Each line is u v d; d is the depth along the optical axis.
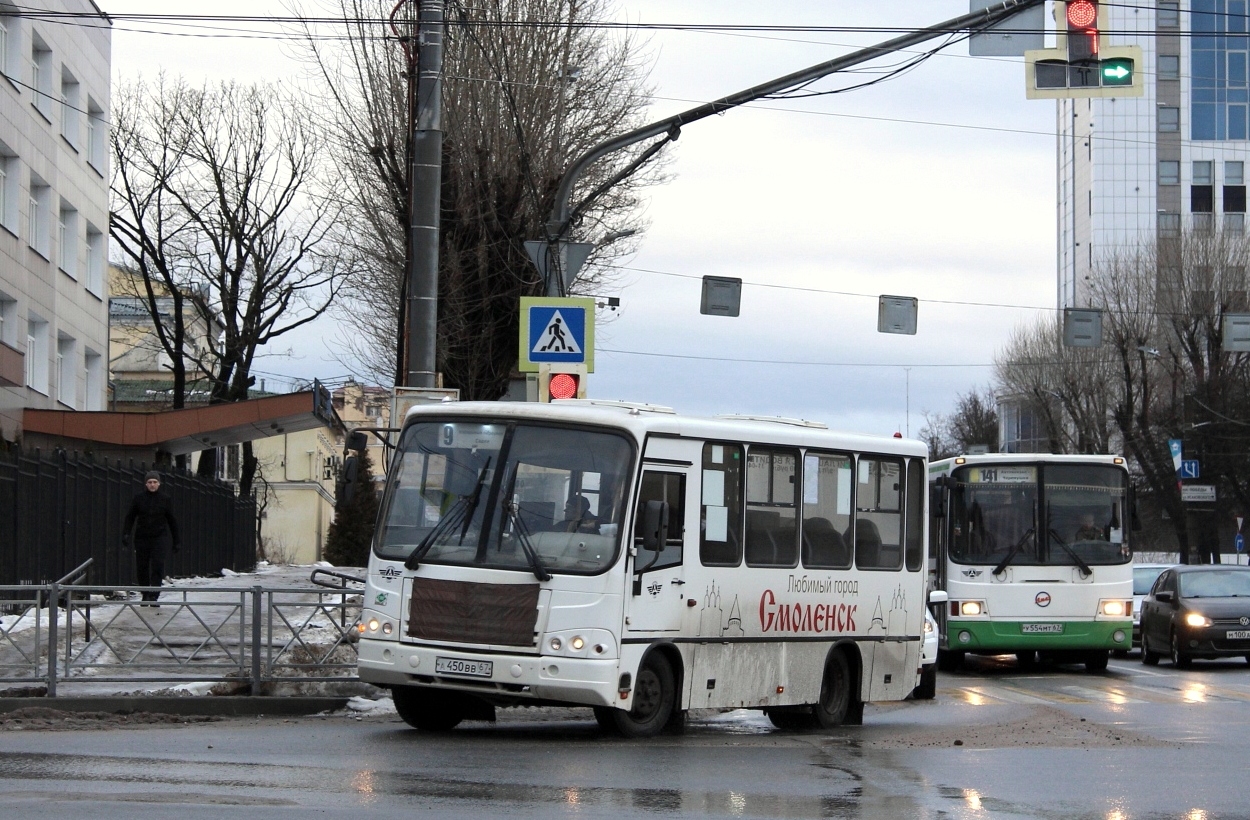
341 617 17.97
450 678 14.38
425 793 10.11
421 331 20.66
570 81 37.47
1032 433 101.00
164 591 17.20
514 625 14.25
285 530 94.75
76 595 16.92
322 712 17.14
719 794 10.65
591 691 14.12
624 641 14.41
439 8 20.81
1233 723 17.62
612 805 9.90
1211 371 71.06
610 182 22.00
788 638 16.64
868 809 10.07
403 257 37.78
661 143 21.25
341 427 40.66
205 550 45.31
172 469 39.59
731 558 15.91
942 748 14.41
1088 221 107.38
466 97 35.88
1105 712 19.23
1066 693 23.11
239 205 58.50
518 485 14.73
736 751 13.85
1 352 32.50
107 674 16.94
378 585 14.86
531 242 22.92
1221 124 104.75
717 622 15.65
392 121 36.34
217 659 17.42
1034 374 78.69
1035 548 27.73
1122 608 27.58
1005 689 24.05
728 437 15.89
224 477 93.38
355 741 13.66
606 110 38.59
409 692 15.34
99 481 31.31
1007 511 27.92
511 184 35.78
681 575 15.20
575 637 14.20
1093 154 105.56
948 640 27.88
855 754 13.73
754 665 16.14
